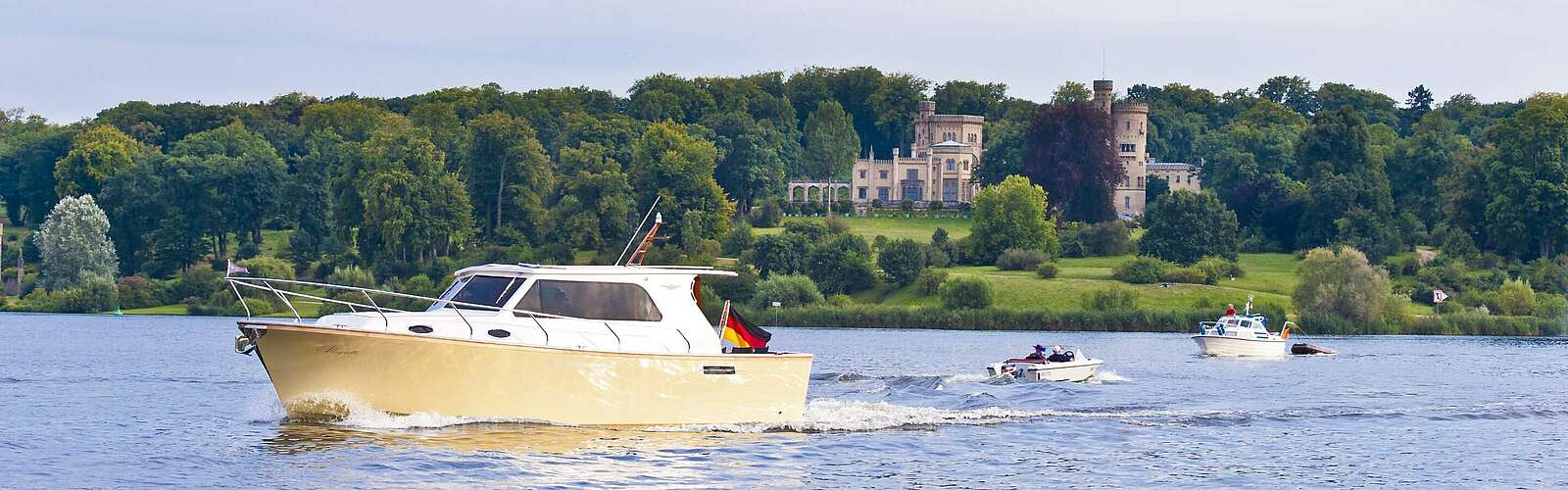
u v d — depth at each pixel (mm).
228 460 91250
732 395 99562
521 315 96375
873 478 90438
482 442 93375
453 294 99062
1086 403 133500
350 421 95500
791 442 99500
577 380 95250
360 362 93062
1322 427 116500
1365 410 129375
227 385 146375
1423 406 134375
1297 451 104125
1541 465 99938
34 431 107375
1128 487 90000
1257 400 139375
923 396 139750
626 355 95875
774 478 89000
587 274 97875
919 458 97312
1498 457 102875
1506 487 92250
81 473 89562
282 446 93438
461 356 93000
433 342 92375
